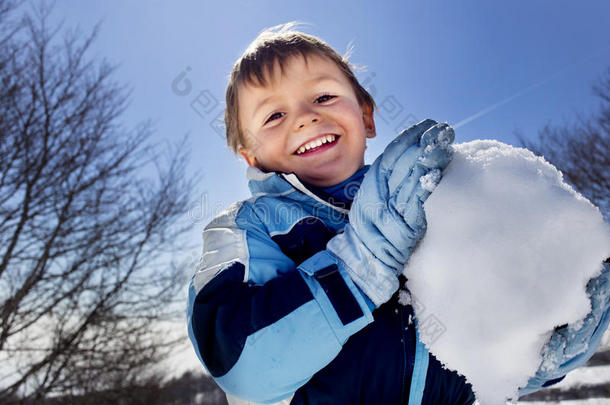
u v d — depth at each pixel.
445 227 0.50
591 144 6.35
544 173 0.53
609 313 0.57
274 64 0.85
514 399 0.49
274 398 0.54
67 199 4.96
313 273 0.56
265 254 0.62
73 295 4.82
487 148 0.57
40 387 4.56
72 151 5.12
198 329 0.55
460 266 0.49
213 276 0.58
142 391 5.47
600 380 4.40
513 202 0.49
